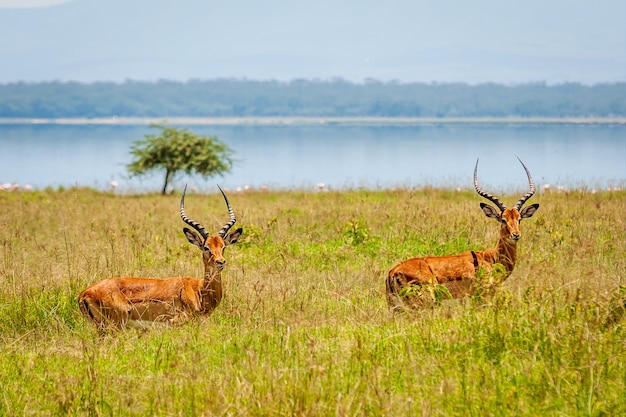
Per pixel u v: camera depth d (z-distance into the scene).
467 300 36.03
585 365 27.58
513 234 40.97
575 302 33.12
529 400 26.23
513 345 30.16
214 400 26.80
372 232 61.47
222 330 36.31
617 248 52.75
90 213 79.38
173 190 124.31
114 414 27.41
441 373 28.19
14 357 34.16
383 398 26.12
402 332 33.16
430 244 55.91
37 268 49.12
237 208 82.00
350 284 45.19
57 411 27.77
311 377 27.88
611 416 25.19
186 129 130.50
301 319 36.03
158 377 29.59
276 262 51.62
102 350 34.31
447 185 132.25
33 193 108.75
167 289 38.25
